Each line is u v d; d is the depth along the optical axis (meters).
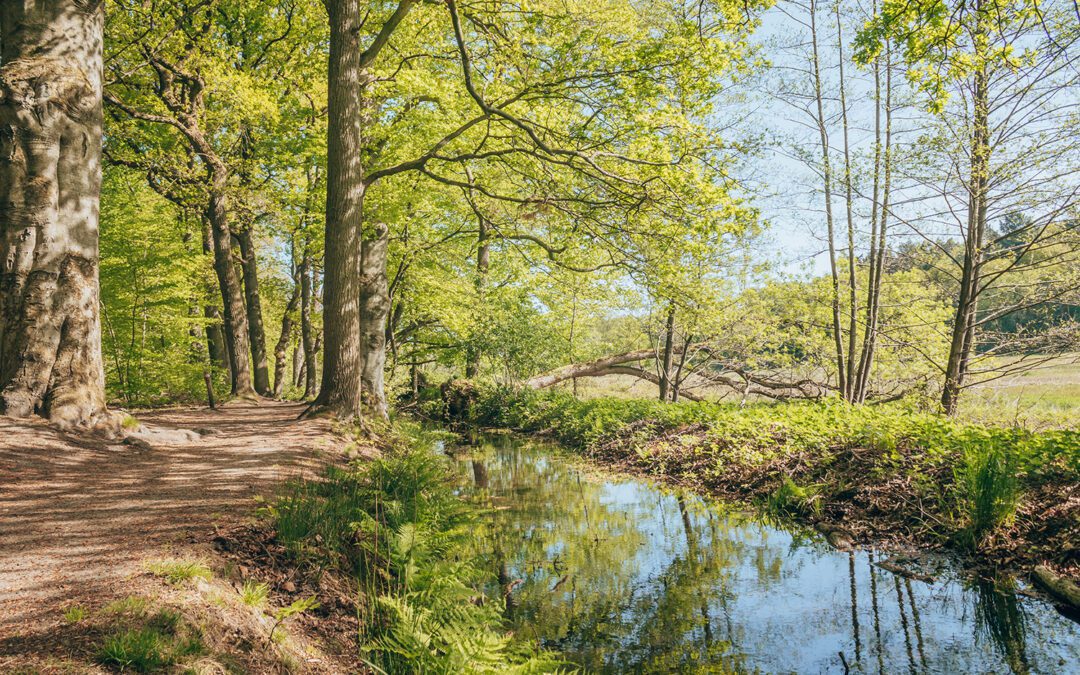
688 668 5.07
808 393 23.22
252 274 22.34
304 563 4.89
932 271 19.17
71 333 8.50
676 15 15.14
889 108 15.55
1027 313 17.52
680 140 11.20
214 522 5.15
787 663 5.12
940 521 7.78
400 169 12.90
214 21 18.08
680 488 11.70
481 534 8.73
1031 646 5.21
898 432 9.95
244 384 19.56
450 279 24.70
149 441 8.91
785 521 9.20
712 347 22.44
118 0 14.02
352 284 11.84
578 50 11.38
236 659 3.37
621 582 7.01
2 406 8.01
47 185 8.43
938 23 7.74
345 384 11.79
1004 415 15.44
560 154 11.91
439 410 25.69
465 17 12.78
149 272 17.06
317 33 17.94
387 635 4.22
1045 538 6.77
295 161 18.95
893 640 5.48
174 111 16.84
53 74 8.52
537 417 21.59
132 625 3.25
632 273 13.12
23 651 2.91
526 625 5.90
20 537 4.63
